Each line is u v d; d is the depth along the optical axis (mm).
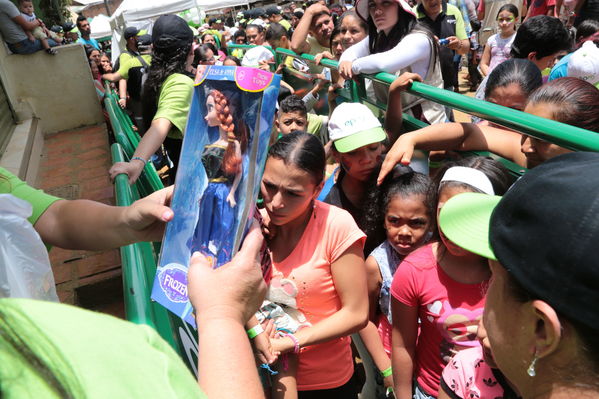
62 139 6812
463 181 1627
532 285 707
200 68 1126
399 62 2621
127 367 403
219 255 1016
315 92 4516
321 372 1733
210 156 1068
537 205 711
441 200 1682
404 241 1862
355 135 2098
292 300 1659
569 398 707
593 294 648
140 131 5566
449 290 1550
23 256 912
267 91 1019
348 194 2318
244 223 995
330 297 1666
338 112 2188
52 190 4812
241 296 938
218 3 17797
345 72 3096
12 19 6637
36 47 6852
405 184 1843
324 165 1591
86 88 7238
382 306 2021
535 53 3424
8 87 6617
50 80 7055
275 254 1690
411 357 1705
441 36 4918
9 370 338
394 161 1959
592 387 687
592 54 2877
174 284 1062
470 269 1523
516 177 1851
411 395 1729
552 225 684
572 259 659
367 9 3031
